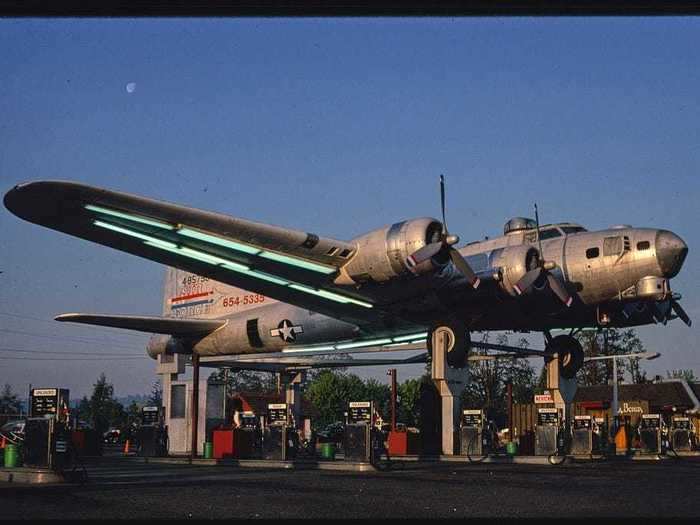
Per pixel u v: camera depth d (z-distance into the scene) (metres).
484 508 10.55
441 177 23.05
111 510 10.11
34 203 17.91
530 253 25.36
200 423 28.91
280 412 23.05
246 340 33.56
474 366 72.88
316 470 19.75
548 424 24.66
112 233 20.80
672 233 25.08
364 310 27.31
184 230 20.80
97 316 30.17
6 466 16.55
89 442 28.88
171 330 34.00
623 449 37.06
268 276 24.78
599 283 25.73
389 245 22.16
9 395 97.12
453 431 25.00
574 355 28.28
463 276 24.78
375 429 20.42
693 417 51.59
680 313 28.31
